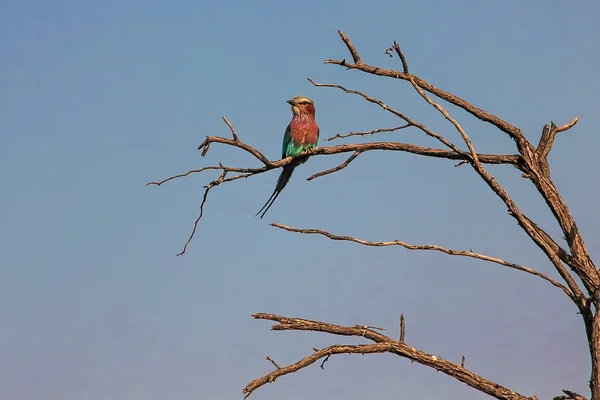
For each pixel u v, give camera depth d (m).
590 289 12.30
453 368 12.06
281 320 12.03
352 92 13.12
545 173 12.95
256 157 12.23
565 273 12.45
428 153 13.24
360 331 12.07
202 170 12.01
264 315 12.06
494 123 13.07
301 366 11.52
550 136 13.14
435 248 12.74
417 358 12.05
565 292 12.41
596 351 11.96
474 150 12.77
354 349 11.88
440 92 13.16
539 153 13.05
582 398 12.07
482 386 12.00
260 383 11.25
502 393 11.93
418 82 13.20
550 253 12.52
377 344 11.98
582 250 12.45
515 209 12.63
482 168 12.78
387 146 13.35
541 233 12.69
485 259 12.62
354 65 13.04
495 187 12.71
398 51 12.80
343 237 12.93
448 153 13.16
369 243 12.87
